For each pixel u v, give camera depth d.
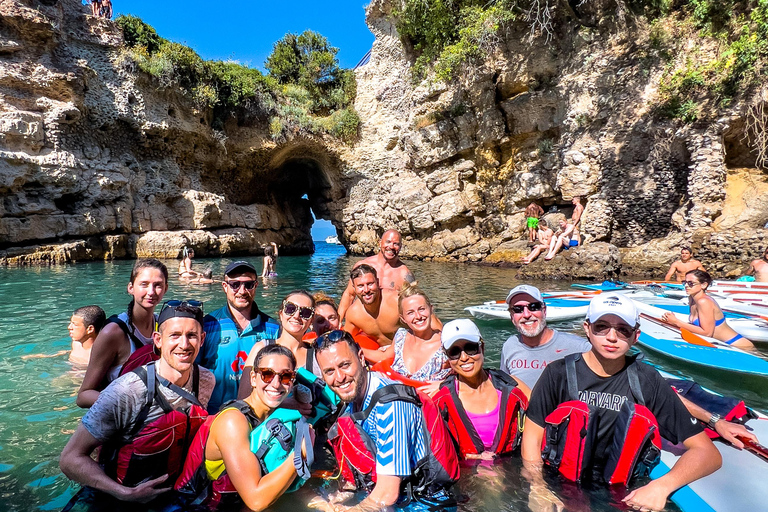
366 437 2.55
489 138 20.08
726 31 14.44
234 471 2.33
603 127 16.64
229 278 3.50
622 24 16.31
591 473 2.72
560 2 17.23
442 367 3.59
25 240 15.37
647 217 15.73
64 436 3.35
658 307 7.95
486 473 2.81
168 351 2.50
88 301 8.55
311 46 26.02
